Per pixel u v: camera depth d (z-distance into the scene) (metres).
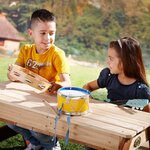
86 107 2.07
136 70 2.52
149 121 2.02
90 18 7.12
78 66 6.20
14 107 2.18
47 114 2.04
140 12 7.05
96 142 1.92
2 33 6.63
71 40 6.93
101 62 6.45
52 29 2.69
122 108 2.22
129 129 1.87
